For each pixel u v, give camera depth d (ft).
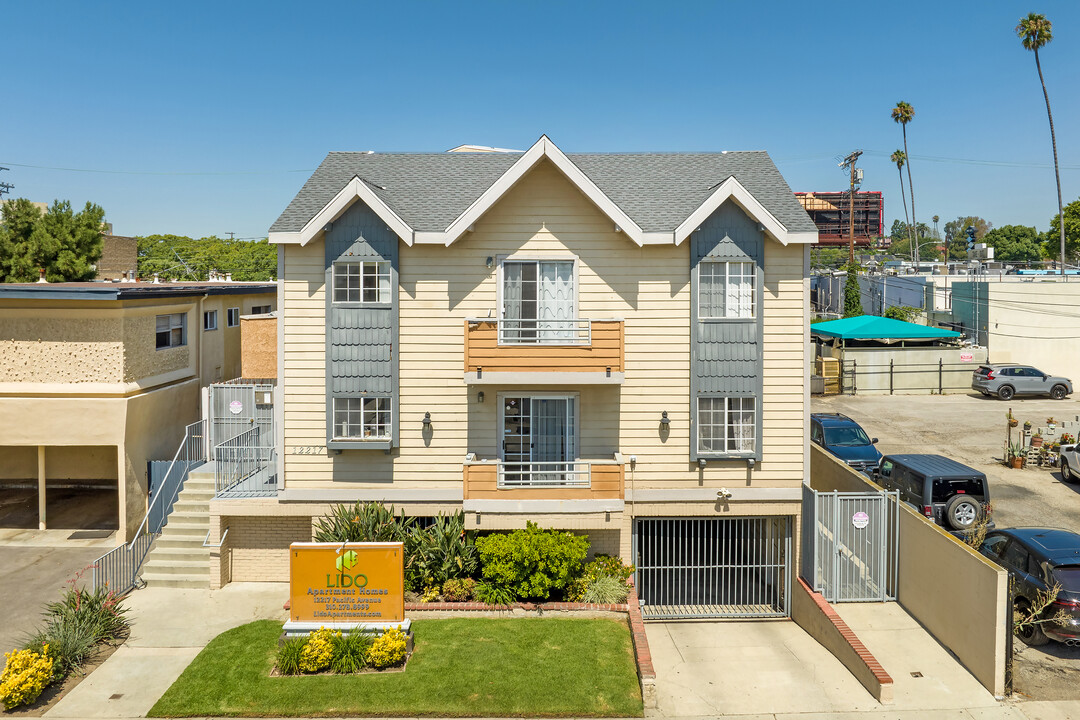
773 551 57.57
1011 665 40.68
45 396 64.23
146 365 68.64
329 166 63.26
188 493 61.98
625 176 61.87
